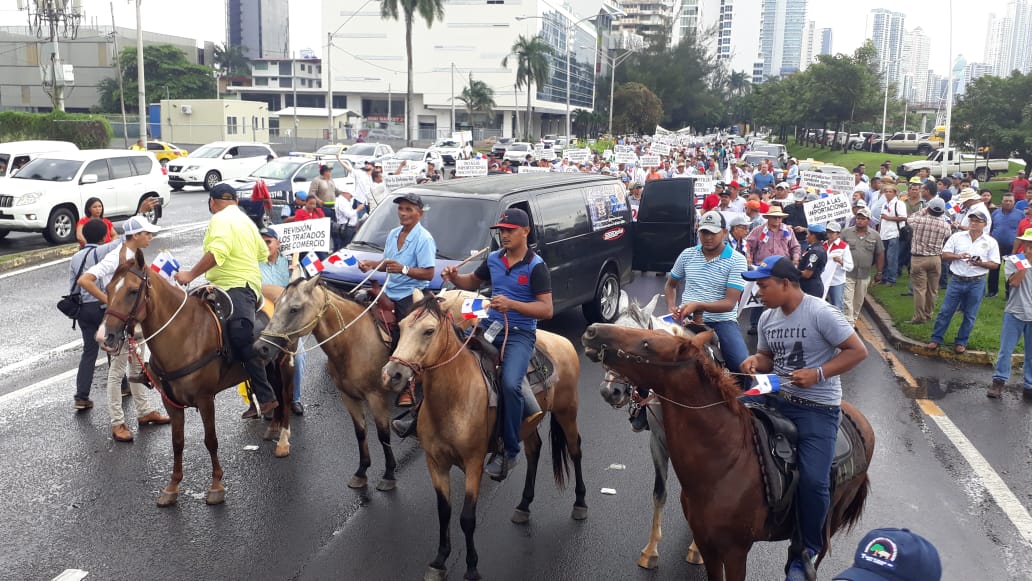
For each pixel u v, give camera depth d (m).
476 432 5.68
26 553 6.12
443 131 101.38
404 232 7.77
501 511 6.98
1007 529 6.82
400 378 5.27
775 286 4.80
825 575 6.08
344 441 8.57
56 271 16.67
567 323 13.77
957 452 8.52
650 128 102.81
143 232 7.64
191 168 32.12
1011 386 10.88
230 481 7.51
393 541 6.41
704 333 4.75
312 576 5.88
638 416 5.77
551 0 114.00
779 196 17.64
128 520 6.69
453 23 110.12
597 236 13.42
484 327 6.23
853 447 5.23
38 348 11.52
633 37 139.12
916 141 64.62
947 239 13.52
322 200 19.17
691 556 6.11
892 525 6.87
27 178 20.45
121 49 98.12
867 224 13.64
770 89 97.31
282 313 6.61
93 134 40.53
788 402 5.00
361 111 117.25
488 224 10.91
